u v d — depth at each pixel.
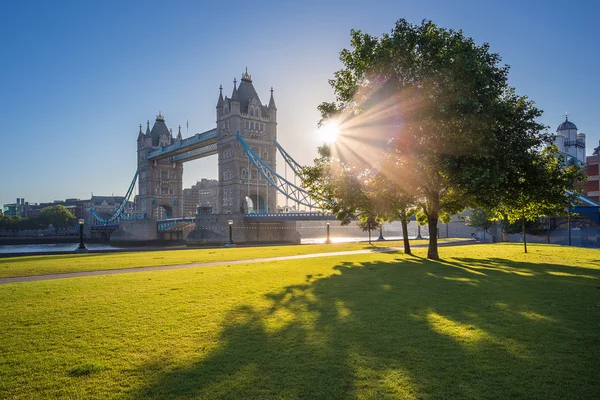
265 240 120.44
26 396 7.13
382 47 27.81
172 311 12.71
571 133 93.12
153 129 186.25
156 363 8.49
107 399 7.01
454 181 26.27
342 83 30.80
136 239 149.75
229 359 8.64
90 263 28.72
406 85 26.72
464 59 24.97
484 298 14.34
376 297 14.74
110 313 12.53
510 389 7.20
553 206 31.61
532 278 19.05
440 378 7.65
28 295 15.57
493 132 25.69
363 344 9.43
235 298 14.66
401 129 26.09
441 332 10.26
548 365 8.15
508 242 62.16
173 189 182.00
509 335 9.96
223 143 138.12
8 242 163.50
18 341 9.92
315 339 9.82
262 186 140.50
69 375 7.97
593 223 65.00
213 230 114.00
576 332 10.13
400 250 43.09
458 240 68.06
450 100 24.31
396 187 27.03
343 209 34.00
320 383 7.48
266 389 7.29
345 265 26.14
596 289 15.89
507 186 27.72
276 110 148.75
